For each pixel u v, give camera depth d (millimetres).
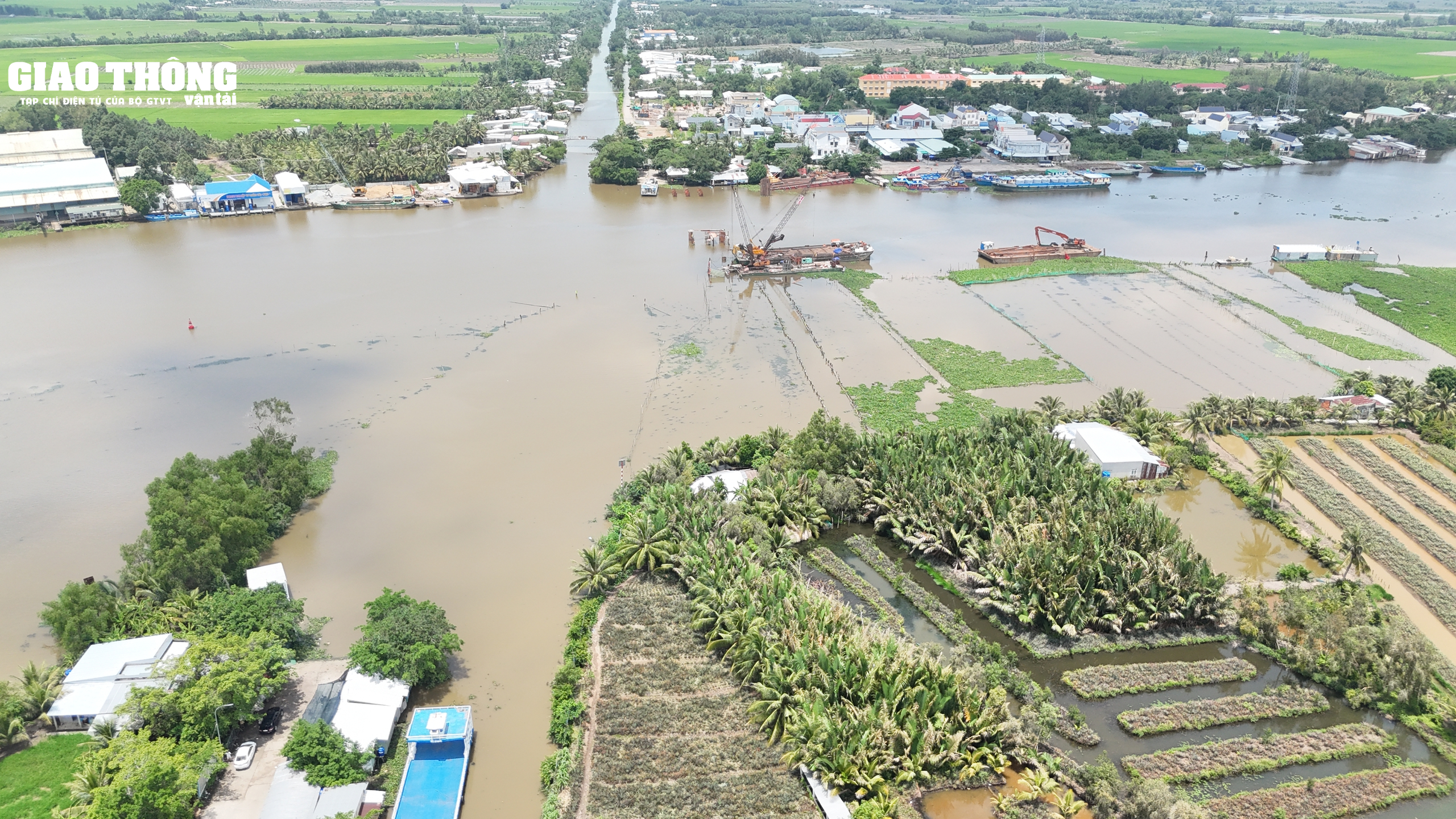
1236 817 75312
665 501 112438
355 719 80875
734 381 157250
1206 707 87500
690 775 78125
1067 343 174250
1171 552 100938
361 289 198500
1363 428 142625
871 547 113000
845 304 195000
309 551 111062
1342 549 106375
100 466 128875
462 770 77938
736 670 89312
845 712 81562
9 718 80688
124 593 96938
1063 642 96438
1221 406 140750
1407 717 86125
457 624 98375
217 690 78438
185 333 173625
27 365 158750
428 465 130375
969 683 84750
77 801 72312
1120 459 126875
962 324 183375
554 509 120062
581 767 79250
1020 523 107688
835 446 123562
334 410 145625
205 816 72875
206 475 113062
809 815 74250
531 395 151250
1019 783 78625
